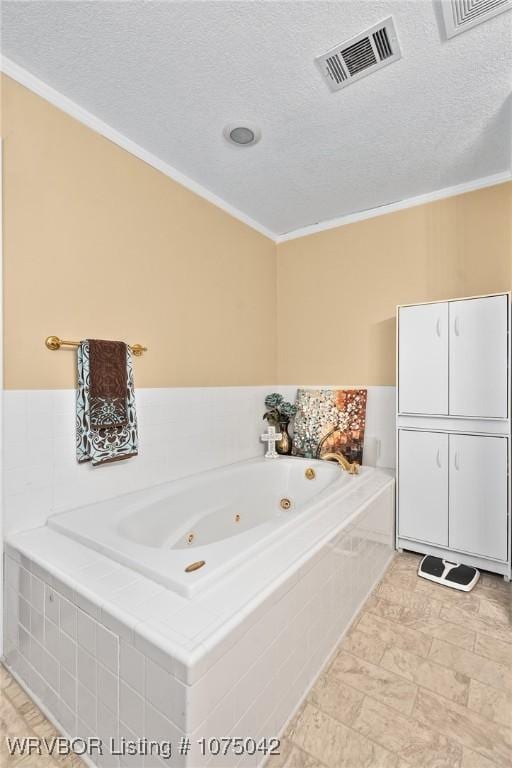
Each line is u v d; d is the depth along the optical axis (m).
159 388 2.26
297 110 1.86
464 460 2.27
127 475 2.05
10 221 1.58
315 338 3.20
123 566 1.30
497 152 2.20
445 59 1.56
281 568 1.30
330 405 3.06
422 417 2.41
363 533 1.93
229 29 1.44
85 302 1.87
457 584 2.08
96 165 1.92
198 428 2.53
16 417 1.59
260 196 2.71
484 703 1.35
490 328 2.17
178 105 1.83
